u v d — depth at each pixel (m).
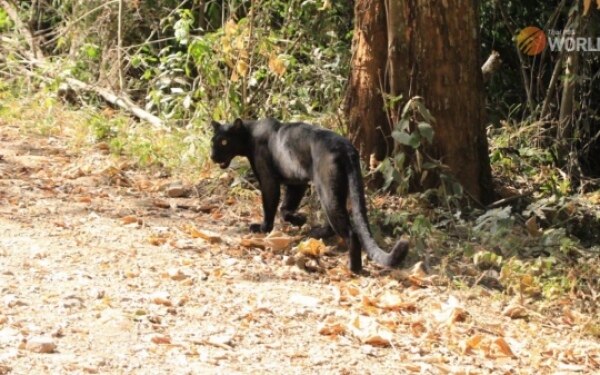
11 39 15.31
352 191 8.11
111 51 14.18
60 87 13.86
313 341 6.70
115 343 6.23
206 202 10.05
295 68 12.90
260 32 11.58
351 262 8.23
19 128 12.40
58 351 6.00
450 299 7.73
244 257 8.40
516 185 11.48
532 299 8.14
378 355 6.61
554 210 10.29
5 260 7.63
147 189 10.35
